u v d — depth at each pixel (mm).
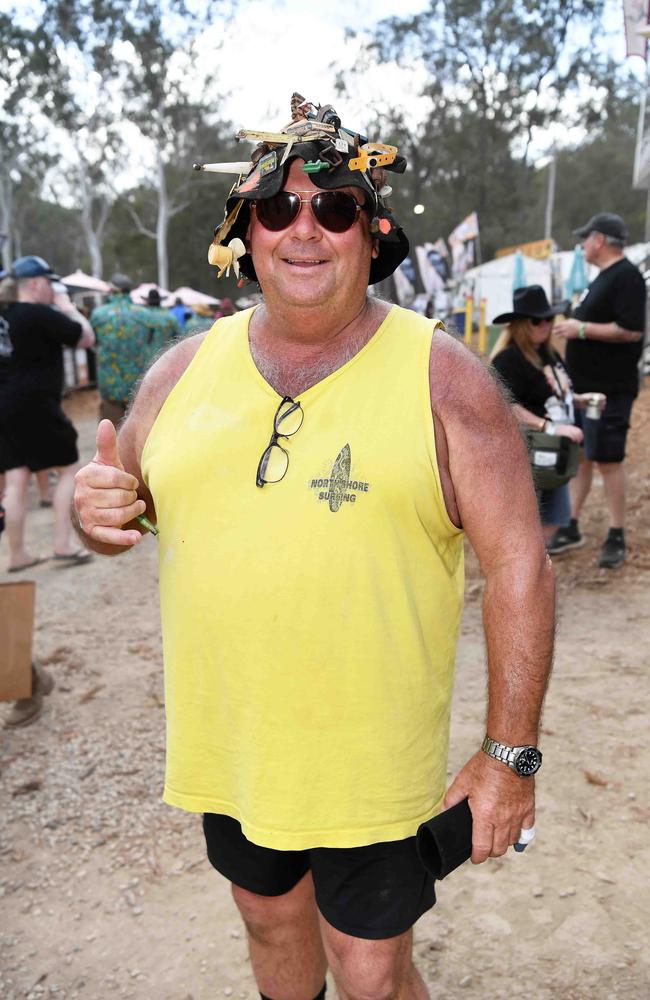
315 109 1436
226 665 1445
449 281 24562
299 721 1403
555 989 2111
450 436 1357
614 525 5023
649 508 6098
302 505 1355
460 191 41094
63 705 3854
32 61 34688
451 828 1317
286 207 1366
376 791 1431
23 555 5934
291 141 1368
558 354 4594
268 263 1413
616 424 4840
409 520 1357
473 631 4414
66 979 2285
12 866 2756
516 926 2336
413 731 1441
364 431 1353
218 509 1423
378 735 1411
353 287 1406
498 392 1413
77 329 5672
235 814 1544
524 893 2457
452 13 36281
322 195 1359
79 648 4512
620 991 2084
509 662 1360
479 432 1357
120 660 4344
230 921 2471
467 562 5379
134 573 5848
